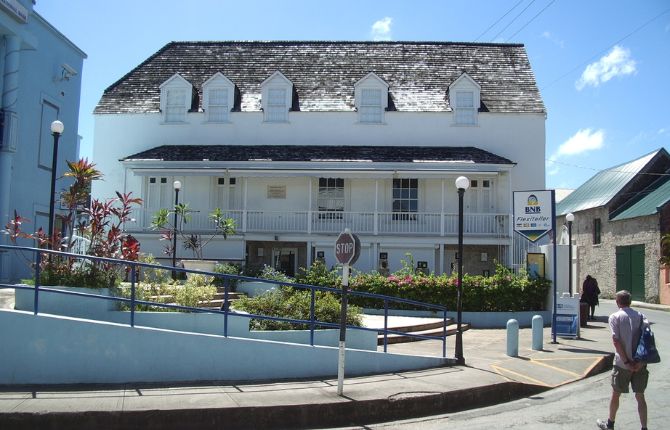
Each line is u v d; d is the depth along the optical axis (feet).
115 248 42.22
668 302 102.17
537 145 92.12
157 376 33.63
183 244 84.89
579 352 48.24
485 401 33.94
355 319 44.16
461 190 42.16
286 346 35.78
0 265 58.85
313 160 85.92
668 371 43.50
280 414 28.50
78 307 35.96
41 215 69.31
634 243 112.88
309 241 85.35
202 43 105.91
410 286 66.80
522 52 103.55
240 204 90.79
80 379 32.68
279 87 93.97
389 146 92.17
